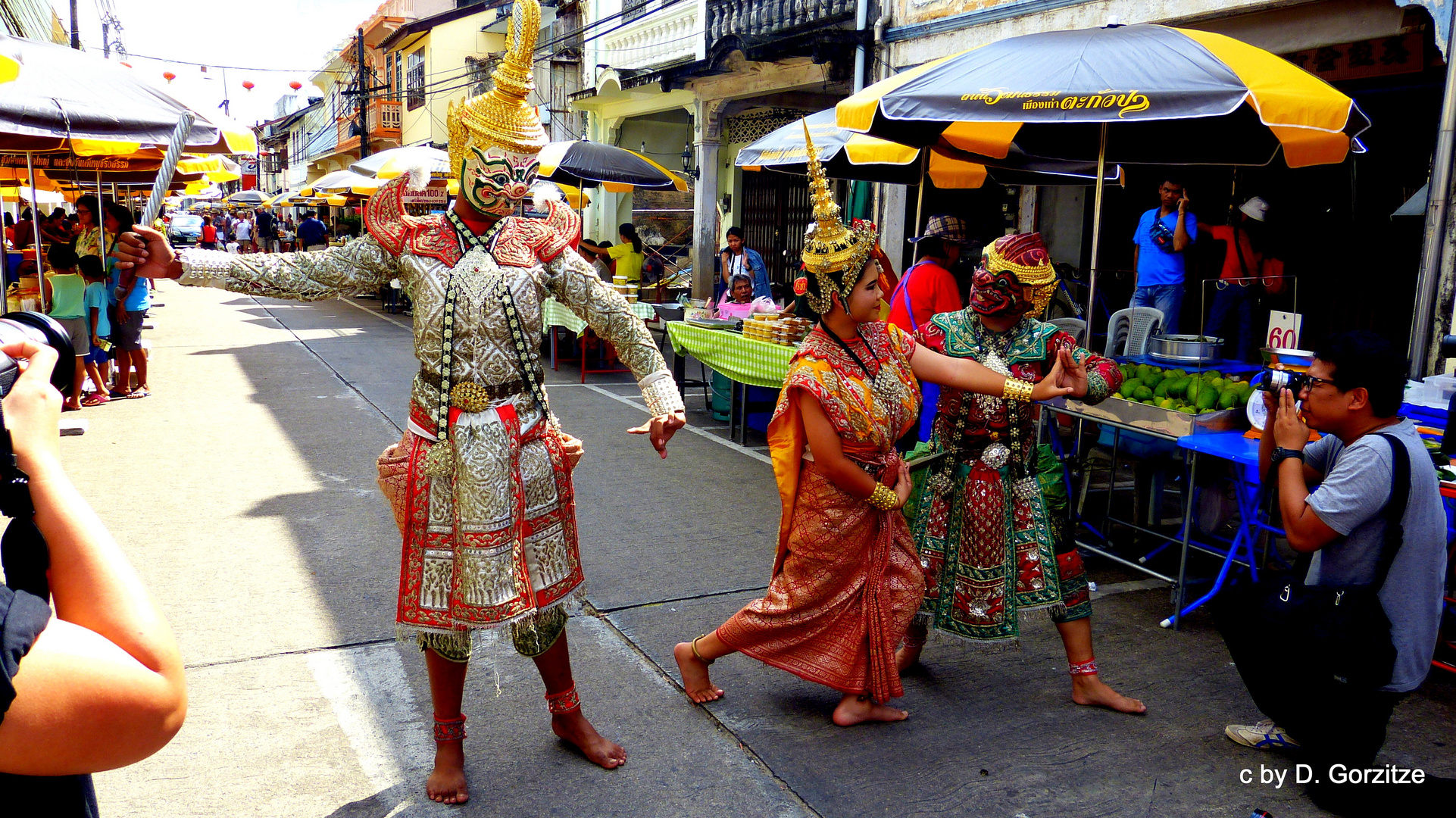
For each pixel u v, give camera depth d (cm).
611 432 752
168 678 111
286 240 3142
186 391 888
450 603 257
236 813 263
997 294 320
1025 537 323
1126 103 379
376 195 257
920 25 993
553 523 271
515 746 302
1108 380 319
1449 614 373
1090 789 283
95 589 112
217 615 393
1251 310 798
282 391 893
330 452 665
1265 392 301
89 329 818
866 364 293
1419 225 784
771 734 312
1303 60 808
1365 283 827
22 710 99
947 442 328
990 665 367
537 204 275
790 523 307
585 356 993
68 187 1574
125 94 562
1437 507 265
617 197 1869
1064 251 1059
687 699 334
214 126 602
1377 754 305
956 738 311
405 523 259
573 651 370
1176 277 778
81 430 712
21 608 102
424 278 252
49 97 519
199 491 567
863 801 275
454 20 2684
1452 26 523
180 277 231
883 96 442
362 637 375
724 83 1412
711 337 773
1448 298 538
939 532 332
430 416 255
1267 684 277
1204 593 439
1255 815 269
